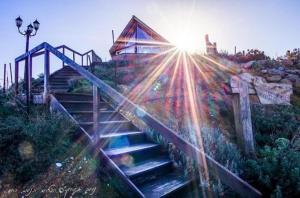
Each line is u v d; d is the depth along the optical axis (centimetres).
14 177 284
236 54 982
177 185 322
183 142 259
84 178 302
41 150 322
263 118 596
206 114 604
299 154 407
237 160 420
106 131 427
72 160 324
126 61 1246
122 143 402
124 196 292
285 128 558
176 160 393
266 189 351
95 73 1059
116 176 307
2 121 377
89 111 479
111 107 544
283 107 646
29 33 790
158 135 434
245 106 501
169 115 593
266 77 716
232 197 320
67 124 381
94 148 343
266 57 938
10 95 544
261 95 612
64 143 350
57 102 454
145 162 371
